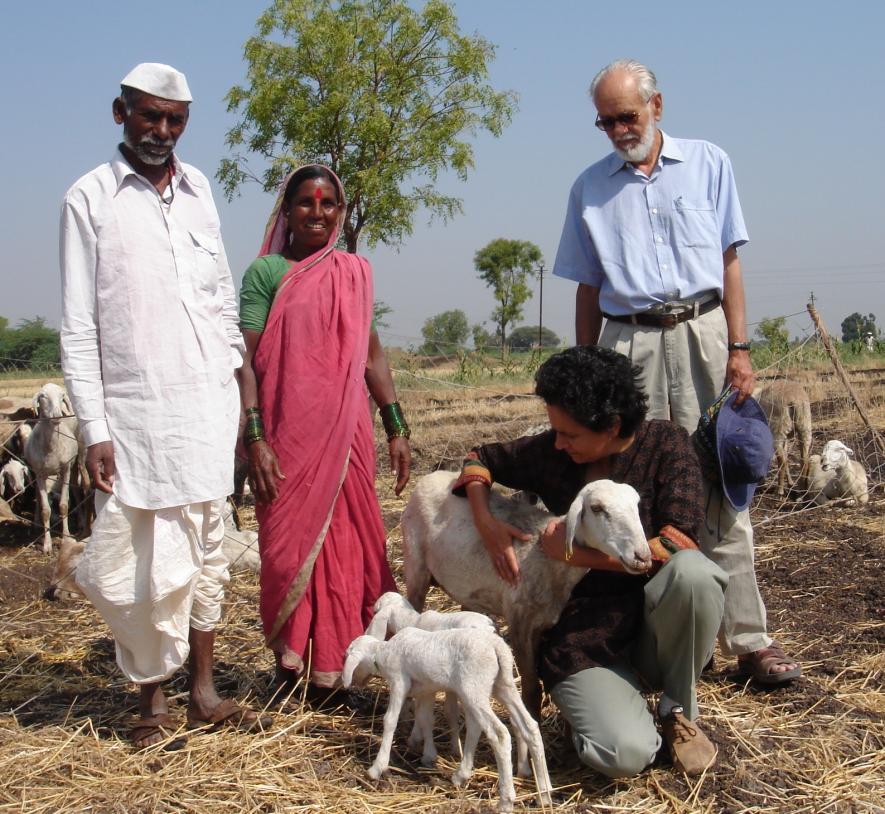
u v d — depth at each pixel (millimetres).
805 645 5297
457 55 20375
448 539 4500
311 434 4395
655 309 4762
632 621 3861
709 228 4770
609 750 3525
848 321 29453
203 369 4000
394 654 3734
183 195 4070
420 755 3955
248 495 10078
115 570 3930
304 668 4508
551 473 4145
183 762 3842
